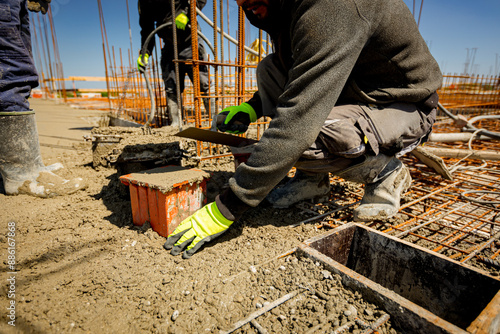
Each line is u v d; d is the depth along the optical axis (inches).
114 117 249.6
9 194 87.8
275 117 50.8
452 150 129.1
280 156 49.3
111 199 86.0
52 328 41.6
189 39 151.3
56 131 224.8
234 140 69.6
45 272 53.8
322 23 46.8
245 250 60.7
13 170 86.9
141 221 68.9
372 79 61.9
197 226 59.1
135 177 67.7
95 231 67.4
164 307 45.5
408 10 57.1
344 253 64.6
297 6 50.1
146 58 150.9
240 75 106.8
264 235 66.6
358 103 63.9
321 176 82.3
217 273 53.4
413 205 88.7
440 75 66.4
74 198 86.4
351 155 60.1
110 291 49.3
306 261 54.7
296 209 82.0
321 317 43.1
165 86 165.9
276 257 57.0
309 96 47.5
